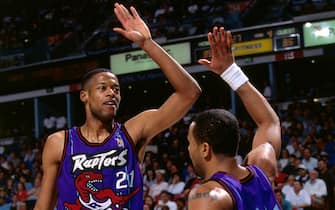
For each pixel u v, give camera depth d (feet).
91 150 16.20
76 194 16.02
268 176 13.88
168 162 65.21
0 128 102.47
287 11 76.89
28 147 85.66
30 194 65.16
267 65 85.25
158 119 16.63
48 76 89.15
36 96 90.22
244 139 63.67
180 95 16.48
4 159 84.28
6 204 66.18
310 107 71.15
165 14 84.17
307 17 73.87
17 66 91.40
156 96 95.25
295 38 74.23
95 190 15.93
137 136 16.60
